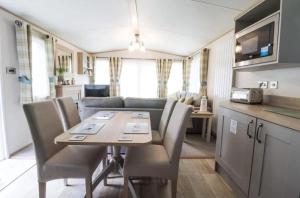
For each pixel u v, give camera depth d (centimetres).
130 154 172
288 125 121
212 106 446
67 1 277
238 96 237
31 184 200
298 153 113
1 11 264
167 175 156
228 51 364
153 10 318
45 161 152
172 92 730
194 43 519
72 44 548
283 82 203
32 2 265
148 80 737
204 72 494
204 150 314
